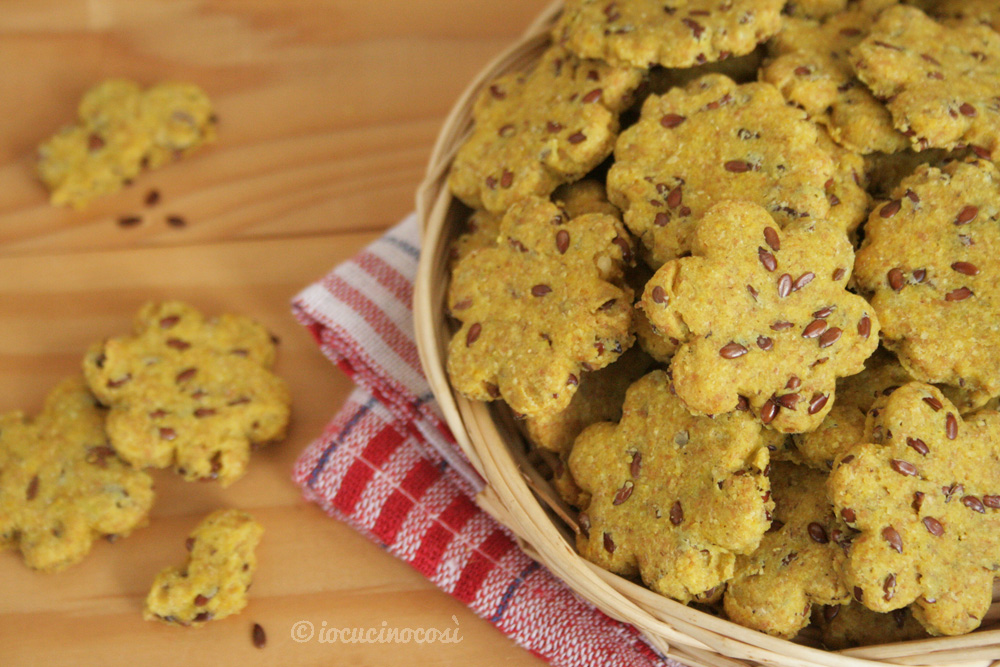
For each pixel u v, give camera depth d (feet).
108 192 1.29
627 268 1.00
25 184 1.30
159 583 1.10
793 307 0.95
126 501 1.13
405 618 1.12
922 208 0.99
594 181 1.07
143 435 1.13
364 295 1.17
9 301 1.24
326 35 1.37
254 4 1.37
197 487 1.16
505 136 1.06
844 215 1.00
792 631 0.97
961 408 0.99
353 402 1.16
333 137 1.33
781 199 0.98
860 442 0.97
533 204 1.03
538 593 1.09
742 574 0.98
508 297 1.01
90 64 1.35
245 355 1.19
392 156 1.32
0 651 1.10
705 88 1.02
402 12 1.38
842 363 0.95
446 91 1.35
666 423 0.99
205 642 1.11
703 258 0.96
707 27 1.01
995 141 0.99
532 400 0.98
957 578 0.94
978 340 0.96
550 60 1.08
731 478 0.95
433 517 1.12
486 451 1.02
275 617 1.12
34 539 1.12
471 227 1.09
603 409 1.05
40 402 1.21
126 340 1.18
